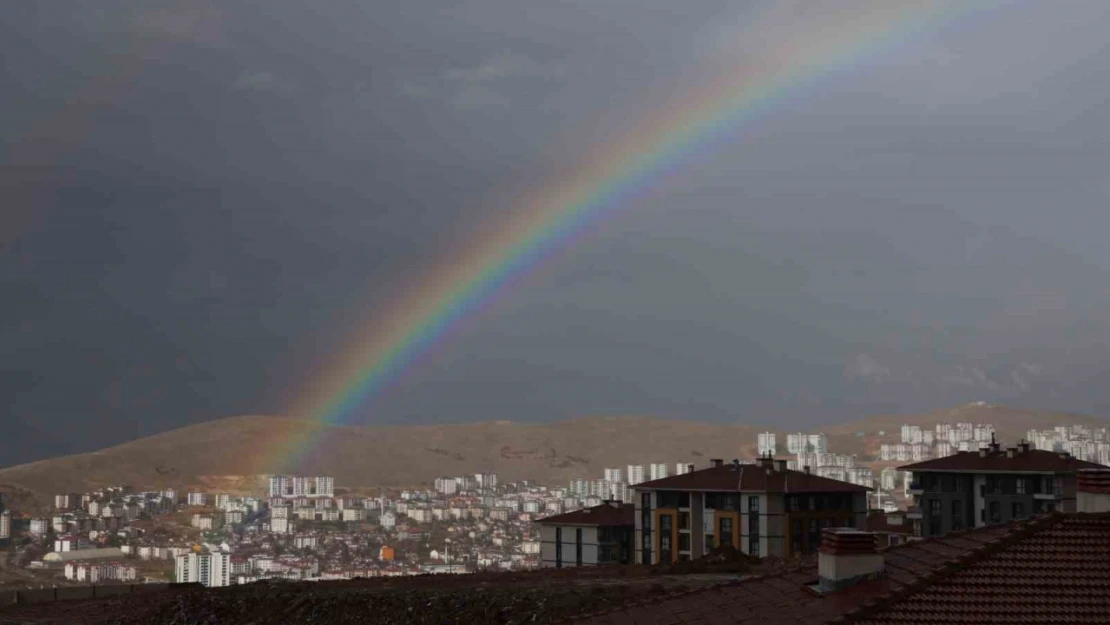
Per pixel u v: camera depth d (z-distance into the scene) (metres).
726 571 75.62
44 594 83.75
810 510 134.62
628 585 66.31
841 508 136.25
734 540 134.00
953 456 142.38
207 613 71.38
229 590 80.69
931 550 30.84
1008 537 26.70
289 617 68.19
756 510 132.88
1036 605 24.70
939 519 139.00
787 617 28.25
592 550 141.12
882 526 140.88
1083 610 24.48
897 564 30.72
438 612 63.91
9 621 70.38
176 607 73.50
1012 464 135.38
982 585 25.38
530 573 80.38
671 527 138.38
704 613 31.86
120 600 78.81
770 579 34.62
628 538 143.00
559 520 144.62
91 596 85.00
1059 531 26.81
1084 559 25.97
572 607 60.84
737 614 30.64
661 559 138.88
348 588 76.12
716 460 146.25
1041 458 136.38
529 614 61.09
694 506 137.50
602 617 35.00
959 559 26.22
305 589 76.94
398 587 75.19
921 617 24.56
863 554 29.55
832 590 29.48
